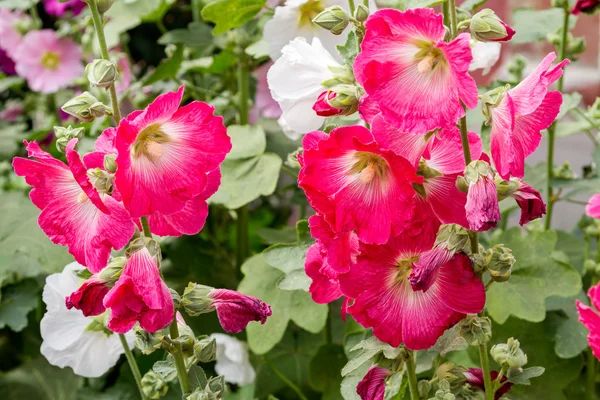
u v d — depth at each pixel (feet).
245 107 5.54
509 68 5.21
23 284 5.51
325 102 3.59
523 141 3.50
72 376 5.71
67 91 7.75
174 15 7.55
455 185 3.51
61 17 7.93
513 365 3.67
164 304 3.48
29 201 5.76
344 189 3.45
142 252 3.51
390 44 3.35
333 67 3.77
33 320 6.05
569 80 7.82
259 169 5.00
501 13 7.83
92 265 3.55
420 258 3.46
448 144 3.51
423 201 3.49
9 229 5.49
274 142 5.55
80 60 7.28
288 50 3.92
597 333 3.50
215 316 5.44
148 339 3.67
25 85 8.43
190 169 3.51
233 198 4.95
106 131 3.51
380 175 3.45
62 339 4.37
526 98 3.37
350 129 3.37
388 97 3.34
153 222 3.65
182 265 5.71
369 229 3.44
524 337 4.85
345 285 3.51
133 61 7.74
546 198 5.17
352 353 4.48
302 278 4.23
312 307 4.80
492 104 3.44
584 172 5.54
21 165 3.54
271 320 4.80
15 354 6.09
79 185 3.49
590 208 3.61
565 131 5.31
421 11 3.29
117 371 5.44
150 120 3.42
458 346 3.66
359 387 3.70
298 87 3.89
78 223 3.58
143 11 5.82
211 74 6.25
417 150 3.42
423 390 3.76
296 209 7.97
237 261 5.91
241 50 5.37
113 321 3.43
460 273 3.49
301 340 5.42
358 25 3.67
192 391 3.75
